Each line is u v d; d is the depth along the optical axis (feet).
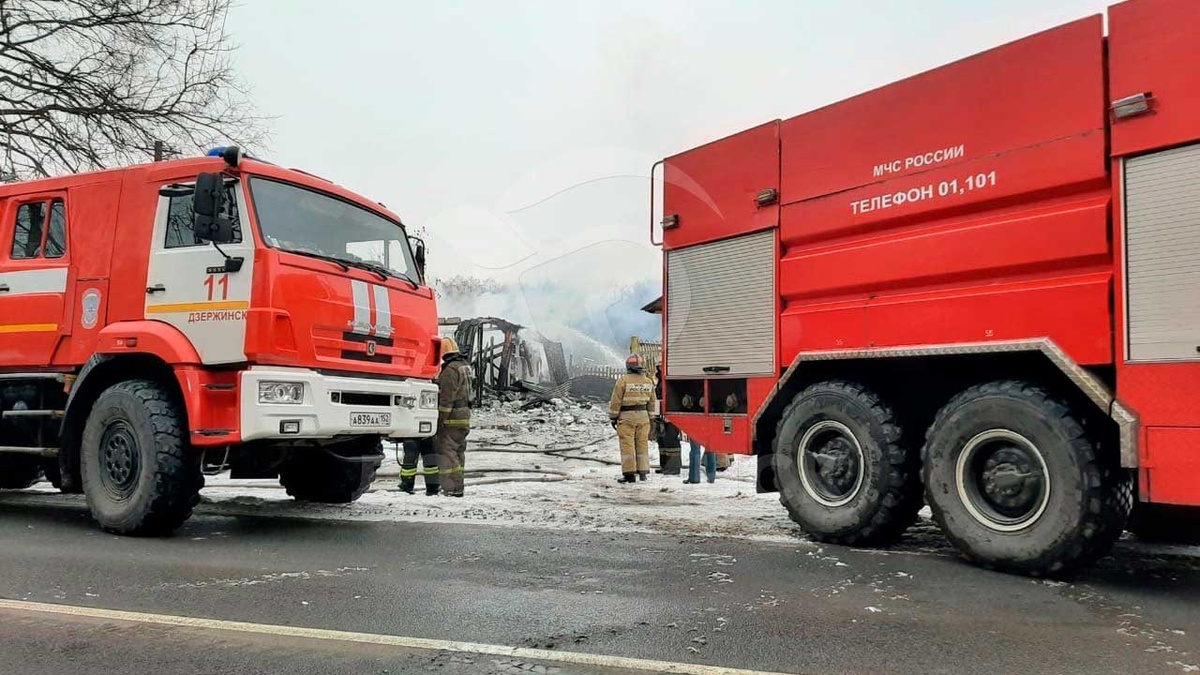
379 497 25.46
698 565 14.70
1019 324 14.53
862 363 17.74
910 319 16.21
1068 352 13.85
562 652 9.63
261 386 17.03
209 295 17.71
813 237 18.16
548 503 23.93
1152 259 12.89
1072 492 13.37
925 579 13.75
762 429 19.39
